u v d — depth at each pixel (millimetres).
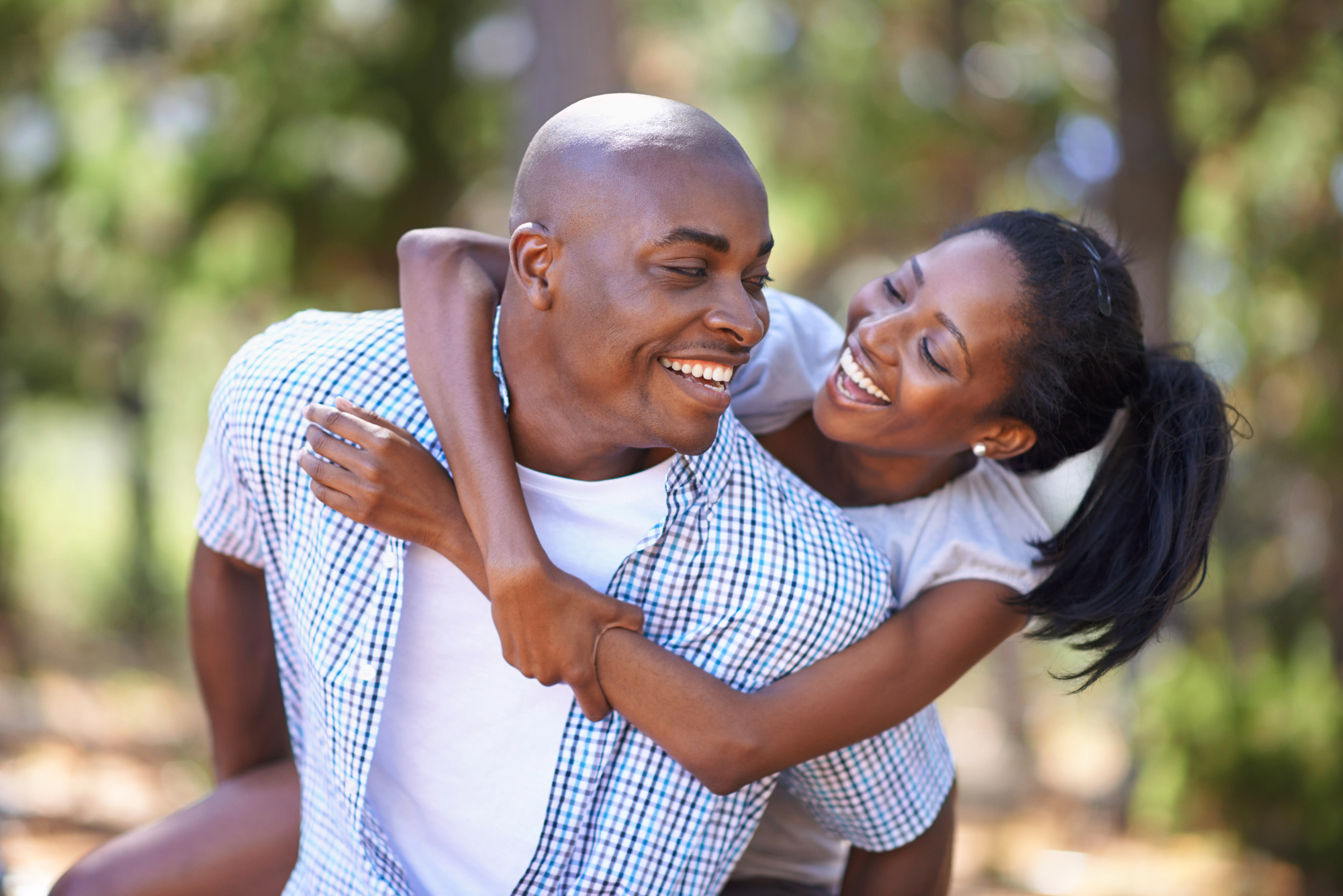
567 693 1854
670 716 1770
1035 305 2006
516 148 6898
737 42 11289
